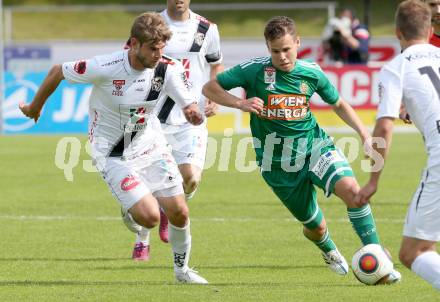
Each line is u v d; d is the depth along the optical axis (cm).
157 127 2466
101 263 2738
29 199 4184
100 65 2278
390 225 3419
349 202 2339
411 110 1931
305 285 2352
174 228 2369
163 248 3019
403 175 4909
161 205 2364
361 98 6950
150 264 2725
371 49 8588
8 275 2536
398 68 1927
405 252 1917
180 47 3062
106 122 2369
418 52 1938
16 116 7119
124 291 2261
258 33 12888
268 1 13300
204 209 3875
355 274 2266
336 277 2494
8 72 7131
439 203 1861
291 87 2452
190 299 2145
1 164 5488
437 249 2884
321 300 2120
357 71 6950
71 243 3092
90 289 2300
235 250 2941
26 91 7112
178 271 2408
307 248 2973
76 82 2308
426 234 1888
